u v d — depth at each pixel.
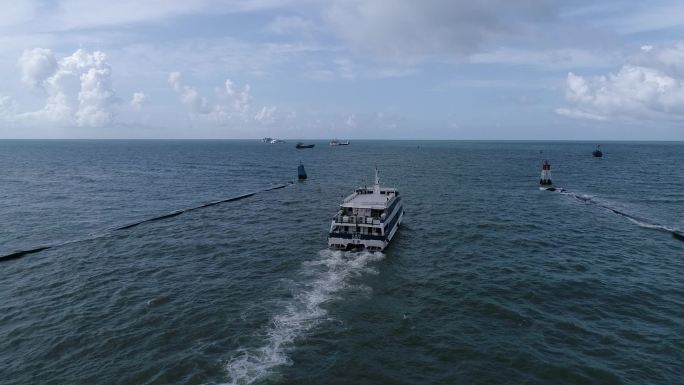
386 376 25.38
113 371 26.00
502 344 28.81
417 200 84.75
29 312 34.09
